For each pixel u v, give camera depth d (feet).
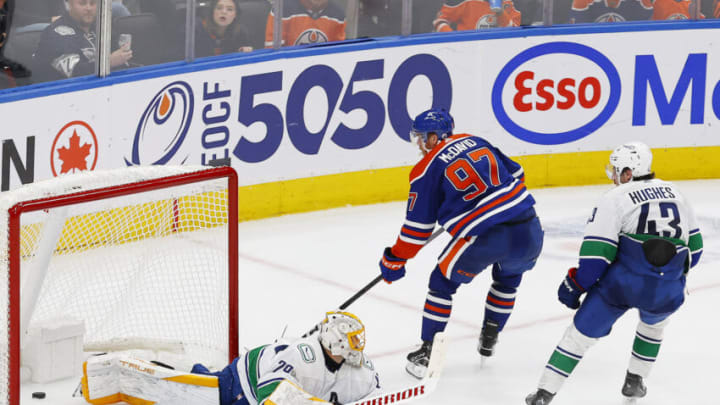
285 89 78.89
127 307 52.54
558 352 45.62
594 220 44.11
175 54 73.82
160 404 45.06
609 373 52.29
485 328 51.70
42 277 48.55
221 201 60.54
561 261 71.26
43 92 66.33
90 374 45.14
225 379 43.29
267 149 78.95
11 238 41.68
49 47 67.67
